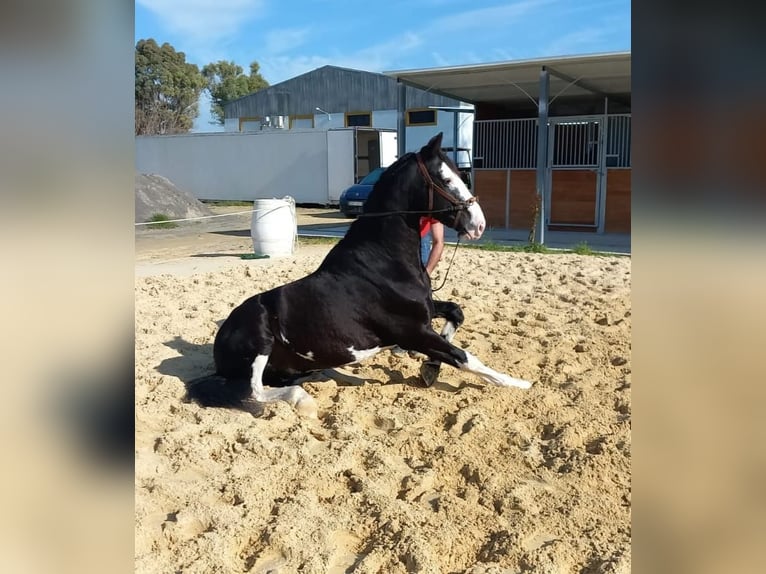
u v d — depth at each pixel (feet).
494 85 48.83
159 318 22.68
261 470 11.76
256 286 28.30
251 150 88.38
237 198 90.53
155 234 54.60
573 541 9.55
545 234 48.88
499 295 25.99
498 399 14.80
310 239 47.55
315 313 14.37
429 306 14.65
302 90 111.96
